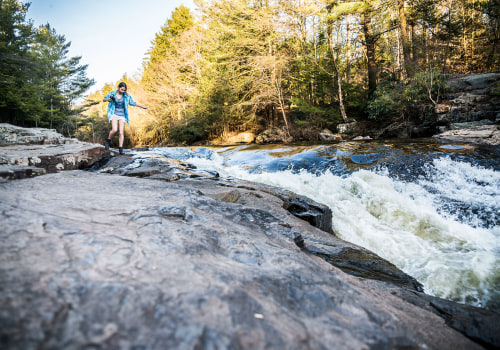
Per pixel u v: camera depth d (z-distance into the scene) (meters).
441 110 11.70
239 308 0.84
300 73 17.42
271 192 4.33
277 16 17.39
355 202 5.32
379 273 2.49
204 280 0.96
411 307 1.43
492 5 15.00
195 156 8.97
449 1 16.44
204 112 22.00
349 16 16.05
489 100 10.84
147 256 1.07
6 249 0.94
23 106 16.89
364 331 0.92
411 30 17.84
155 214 1.62
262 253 1.38
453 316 1.58
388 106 13.66
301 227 3.28
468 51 17.89
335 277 1.32
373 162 6.92
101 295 0.78
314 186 6.02
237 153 9.91
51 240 1.07
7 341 0.57
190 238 1.35
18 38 17.25
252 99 19.30
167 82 25.50
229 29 19.44
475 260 3.35
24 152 4.73
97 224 1.34
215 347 0.67
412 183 5.88
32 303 0.69
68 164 4.85
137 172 4.60
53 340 0.60
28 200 1.62
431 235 4.25
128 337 0.65
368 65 17.12
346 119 15.98
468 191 5.34
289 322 0.85
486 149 6.62
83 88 25.72
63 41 24.23
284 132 18.02
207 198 2.40
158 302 0.79
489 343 1.34
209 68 21.16
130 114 28.03
